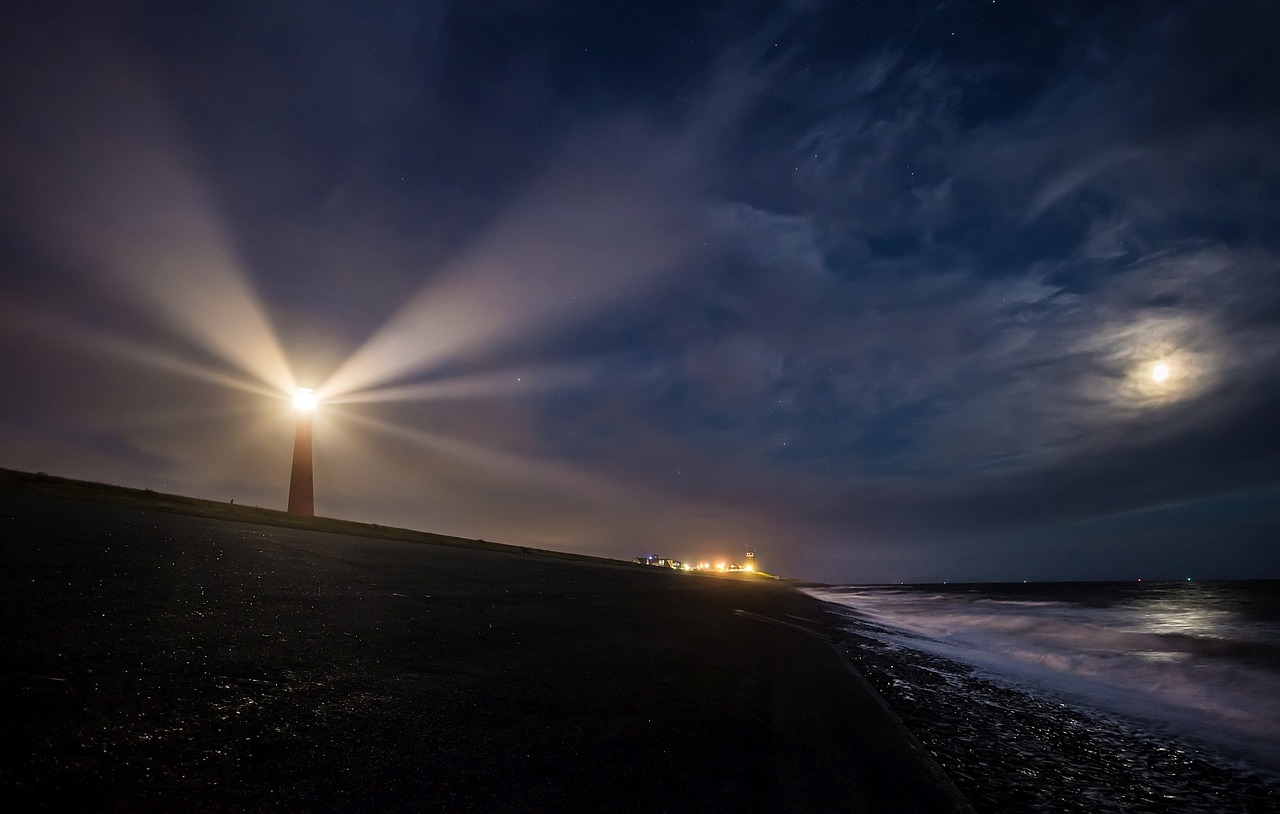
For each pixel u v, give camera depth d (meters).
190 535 8.12
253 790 2.10
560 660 5.21
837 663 8.37
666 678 5.32
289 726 2.68
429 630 5.29
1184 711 7.77
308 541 11.57
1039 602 33.06
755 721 4.41
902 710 5.98
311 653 3.81
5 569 4.09
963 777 4.10
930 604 32.28
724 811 2.75
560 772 2.83
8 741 1.98
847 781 3.50
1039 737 5.66
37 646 2.84
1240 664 10.88
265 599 5.04
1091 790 4.28
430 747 2.80
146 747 2.21
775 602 22.11
